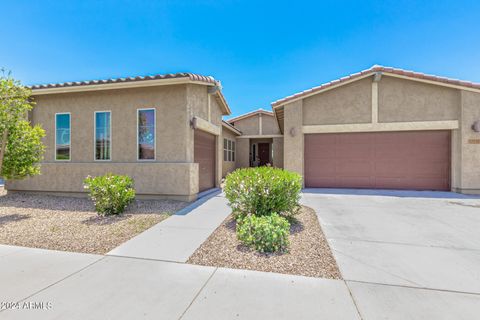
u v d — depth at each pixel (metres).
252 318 2.21
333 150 11.05
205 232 4.87
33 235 4.65
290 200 5.45
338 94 10.77
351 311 2.31
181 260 3.53
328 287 2.77
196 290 2.70
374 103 10.40
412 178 10.39
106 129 8.83
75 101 8.98
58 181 8.84
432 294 2.61
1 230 4.97
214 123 11.09
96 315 2.25
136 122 8.58
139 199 8.27
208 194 9.70
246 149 20.19
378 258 3.59
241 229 4.12
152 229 5.07
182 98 8.28
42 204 7.63
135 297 2.55
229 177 5.74
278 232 3.87
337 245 4.13
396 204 7.62
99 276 3.03
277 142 19.77
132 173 8.34
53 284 2.82
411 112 10.16
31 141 7.16
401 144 10.45
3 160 6.62
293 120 11.06
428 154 10.24
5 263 3.40
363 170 10.80
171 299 2.52
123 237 4.57
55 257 3.62
